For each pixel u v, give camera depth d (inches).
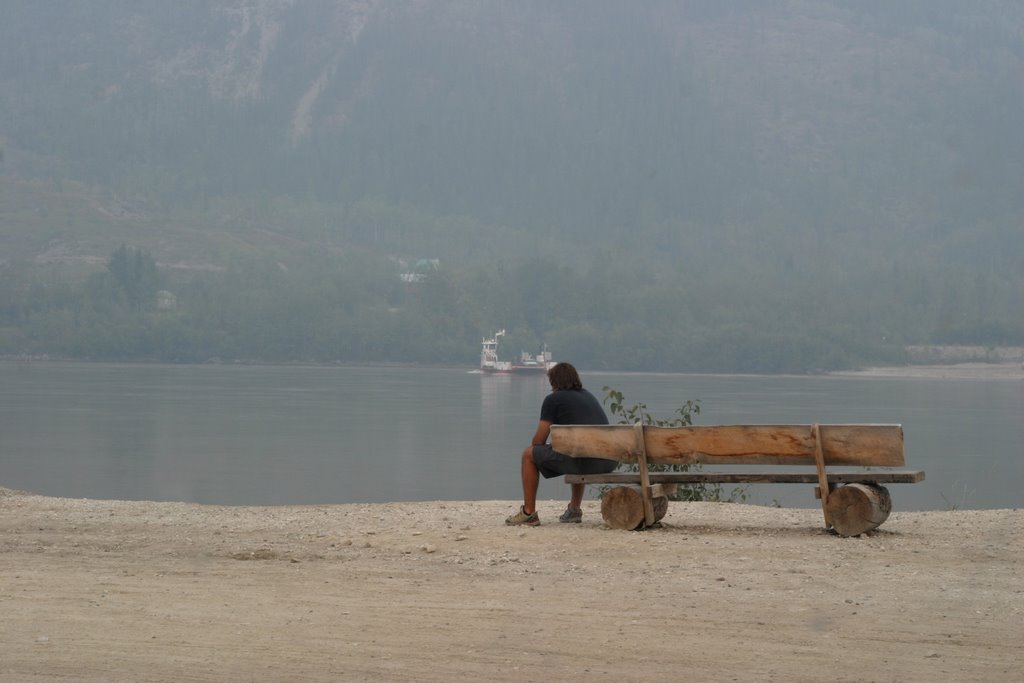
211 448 4911.4
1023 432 5876.0
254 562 605.0
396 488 3437.5
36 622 460.1
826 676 379.6
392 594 515.8
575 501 735.1
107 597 511.5
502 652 410.6
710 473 676.7
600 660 399.5
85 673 384.5
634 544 632.4
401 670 387.2
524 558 605.0
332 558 613.6
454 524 730.2
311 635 437.1
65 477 3727.9
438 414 7411.4
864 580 534.9
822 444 657.0
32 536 694.5
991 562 576.4
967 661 397.7
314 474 3865.7
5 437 5433.1
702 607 482.0
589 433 697.0
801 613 469.7
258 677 379.2
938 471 3779.5
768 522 731.4
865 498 644.7
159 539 681.6
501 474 3905.0
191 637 434.0
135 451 4746.6
